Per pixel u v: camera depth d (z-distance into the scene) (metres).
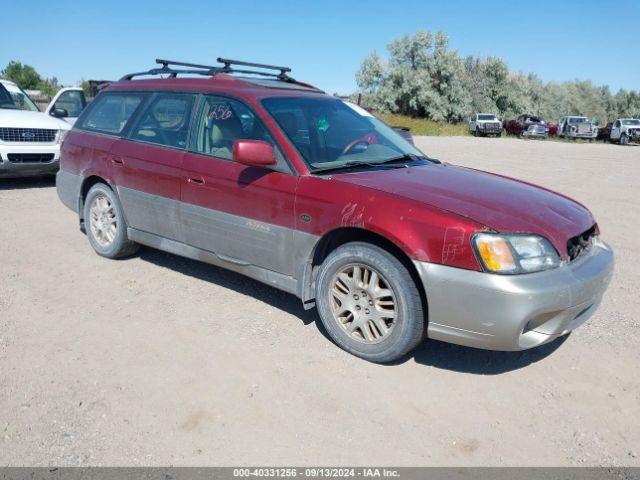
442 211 3.26
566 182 12.41
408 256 3.27
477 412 3.15
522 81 56.06
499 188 3.85
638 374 3.60
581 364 3.70
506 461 2.76
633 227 7.85
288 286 3.96
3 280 4.77
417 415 3.10
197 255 4.55
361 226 3.43
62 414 2.98
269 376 3.41
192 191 4.36
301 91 4.69
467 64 53.72
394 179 3.73
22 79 50.03
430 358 3.73
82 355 3.57
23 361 3.47
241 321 4.14
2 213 7.15
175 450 2.74
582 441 2.93
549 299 3.12
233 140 4.21
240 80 4.59
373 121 4.87
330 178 3.70
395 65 46.75
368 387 3.34
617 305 4.75
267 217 3.91
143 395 3.17
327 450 2.78
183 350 3.69
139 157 4.79
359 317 3.60
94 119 5.53
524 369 3.62
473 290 3.12
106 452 2.71
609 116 93.06
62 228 6.50
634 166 16.78
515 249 3.14
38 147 8.77
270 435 2.88
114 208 5.14
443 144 25.50
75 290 4.62
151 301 4.44
